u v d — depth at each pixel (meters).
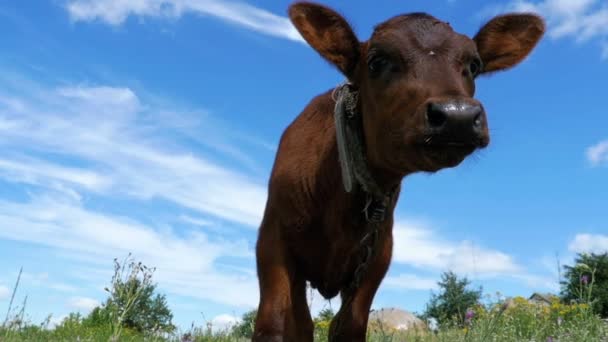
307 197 0.79
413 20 0.72
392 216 0.84
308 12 0.77
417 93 0.64
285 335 0.82
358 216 0.78
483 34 0.84
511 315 1.55
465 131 0.58
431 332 1.53
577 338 1.16
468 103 0.59
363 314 0.83
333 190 0.78
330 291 0.85
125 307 1.23
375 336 1.44
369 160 0.75
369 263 0.82
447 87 0.63
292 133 0.86
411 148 0.63
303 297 0.83
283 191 0.81
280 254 0.80
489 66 0.85
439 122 0.59
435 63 0.67
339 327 0.83
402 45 0.68
